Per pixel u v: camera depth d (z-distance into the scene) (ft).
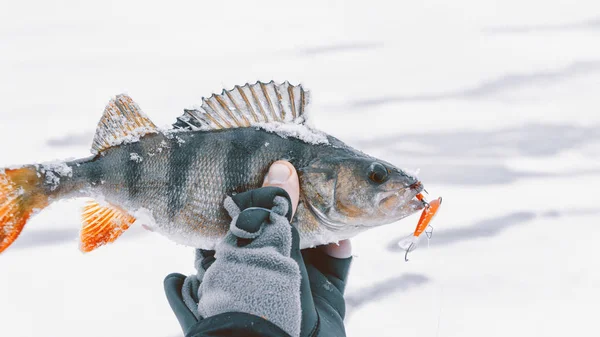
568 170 3.95
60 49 8.51
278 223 1.42
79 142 4.69
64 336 2.44
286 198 1.49
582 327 2.50
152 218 1.73
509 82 6.20
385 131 4.72
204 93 6.18
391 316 2.53
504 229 3.17
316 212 1.77
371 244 2.99
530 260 2.91
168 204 1.72
